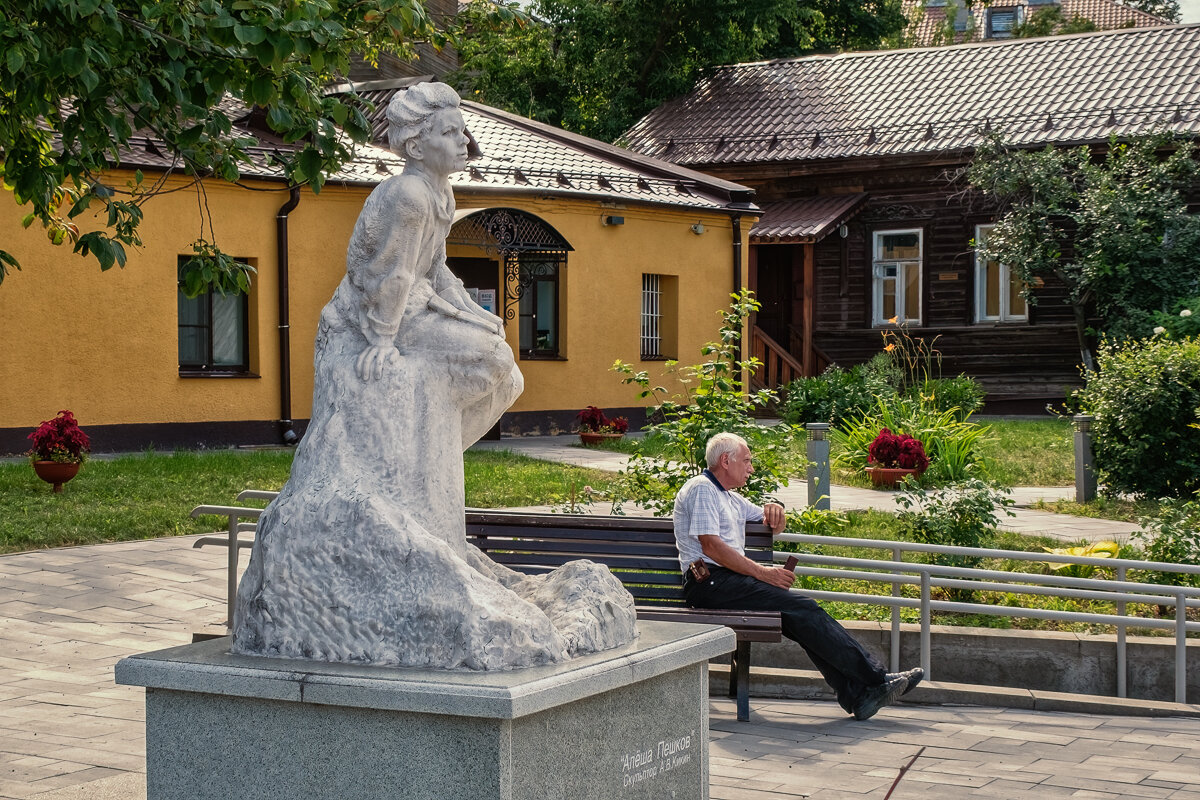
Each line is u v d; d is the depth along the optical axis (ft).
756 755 19.38
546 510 40.32
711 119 99.04
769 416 84.12
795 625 21.67
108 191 21.93
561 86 111.14
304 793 12.37
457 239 61.41
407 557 12.92
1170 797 17.37
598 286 71.56
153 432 57.26
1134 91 88.02
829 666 21.68
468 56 109.50
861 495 47.37
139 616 28.09
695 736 14.49
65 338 54.80
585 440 63.77
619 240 72.28
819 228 84.84
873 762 19.03
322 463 13.69
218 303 60.34
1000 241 84.38
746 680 21.71
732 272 77.51
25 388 53.88
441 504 13.97
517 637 12.60
